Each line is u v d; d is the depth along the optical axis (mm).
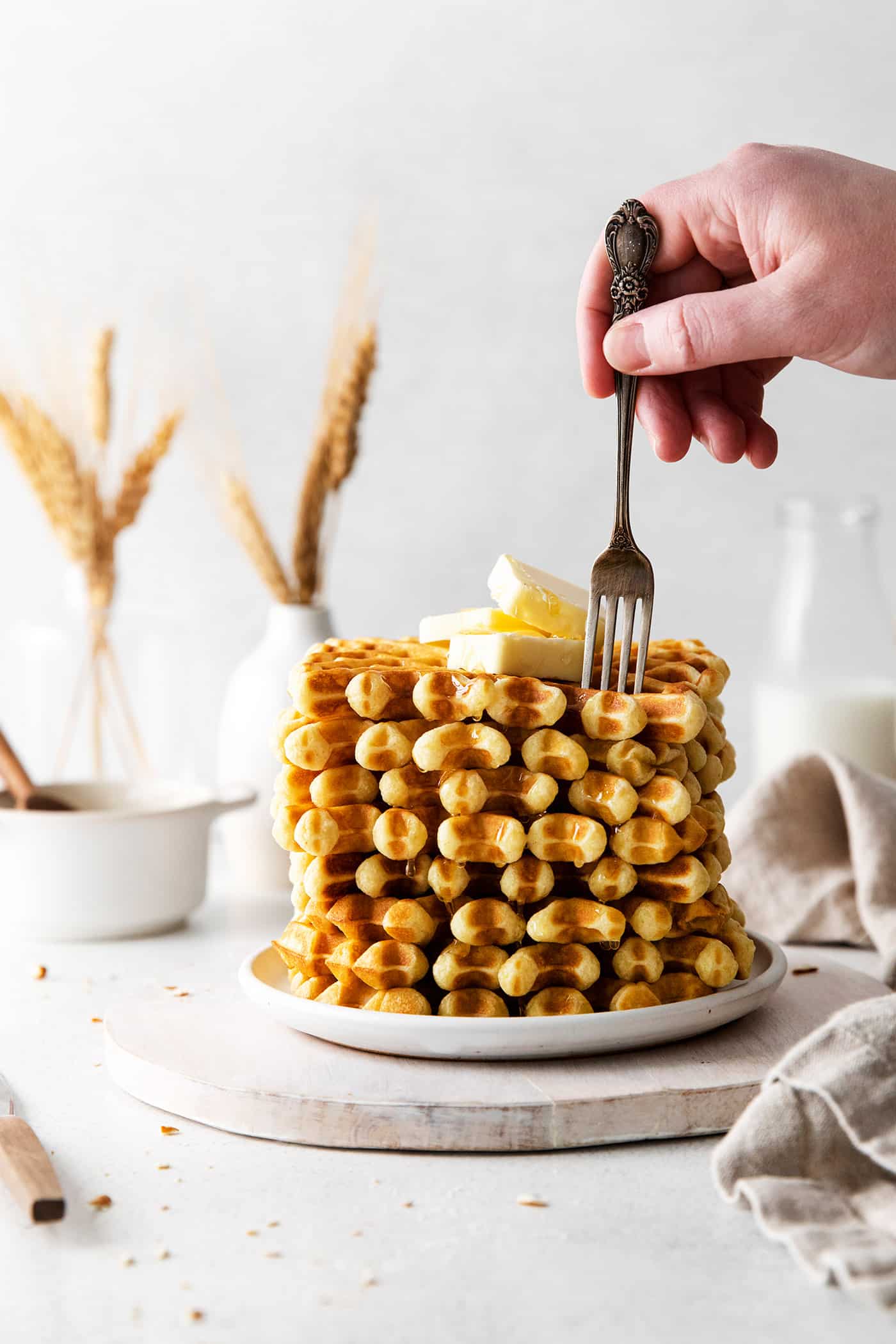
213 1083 887
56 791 1187
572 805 916
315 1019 903
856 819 1106
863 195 972
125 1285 788
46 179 1765
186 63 1751
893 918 1075
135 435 1778
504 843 900
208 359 1770
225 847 1256
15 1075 948
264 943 1128
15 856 1128
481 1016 902
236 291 1765
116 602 1779
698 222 1013
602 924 903
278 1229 818
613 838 912
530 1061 904
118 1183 850
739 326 965
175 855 1140
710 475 1768
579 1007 903
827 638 1338
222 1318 771
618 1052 914
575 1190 843
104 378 1319
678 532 1777
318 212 1753
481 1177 852
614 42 1718
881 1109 824
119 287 1770
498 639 921
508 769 916
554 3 1717
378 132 1743
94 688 1262
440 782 916
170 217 1763
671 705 913
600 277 1064
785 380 1760
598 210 1740
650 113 1727
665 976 923
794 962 1050
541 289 1755
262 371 1770
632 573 935
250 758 1220
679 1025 899
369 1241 811
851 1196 821
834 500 1756
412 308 1761
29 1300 781
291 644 1218
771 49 1712
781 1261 799
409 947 908
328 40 1737
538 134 1735
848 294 959
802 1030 939
